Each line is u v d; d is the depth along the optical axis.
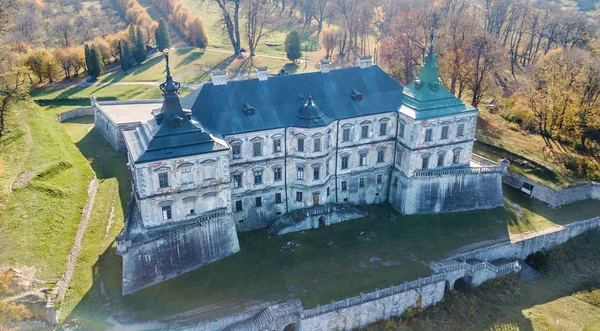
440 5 157.88
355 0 170.00
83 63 149.00
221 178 67.56
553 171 95.12
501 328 67.19
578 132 104.19
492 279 74.75
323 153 75.62
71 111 123.81
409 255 74.00
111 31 183.00
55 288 60.53
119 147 102.88
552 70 111.25
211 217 69.06
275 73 147.88
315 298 64.44
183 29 185.88
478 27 124.81
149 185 63.56
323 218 79.88
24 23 160.12
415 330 66.06
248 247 74.06
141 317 59.66
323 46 164.75
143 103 119.06
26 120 105.69
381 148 82.88
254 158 73.81
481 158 89.00
